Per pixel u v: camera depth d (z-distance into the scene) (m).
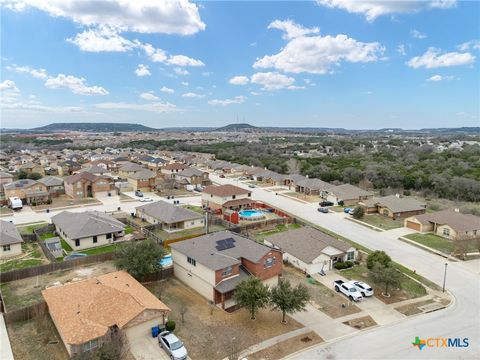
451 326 33.38
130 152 193.25
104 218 58.22
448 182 97.88
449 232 60.12
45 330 30.36
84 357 24.67
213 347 29.09
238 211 74.50
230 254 39.50
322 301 37.84
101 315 29.58
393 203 74.62
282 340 30.30
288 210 77.94
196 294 38.84
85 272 43.44
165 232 60.44
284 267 47.22
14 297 37.09
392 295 39.78
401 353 28.88
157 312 31.11
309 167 127.44
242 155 175.12
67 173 119.19
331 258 46.81
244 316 34.28
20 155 170.25
